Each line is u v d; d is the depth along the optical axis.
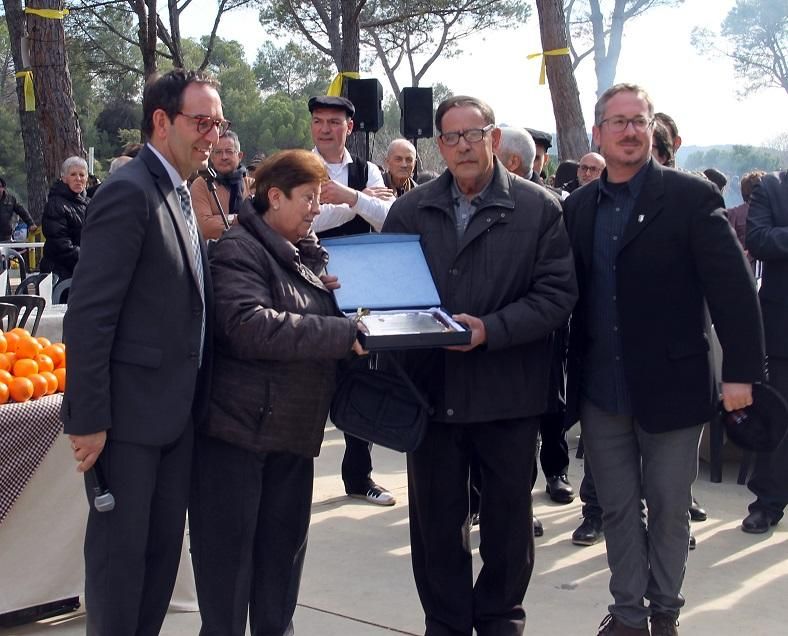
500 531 3.20
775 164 29.64
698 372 3.10
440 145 3.06
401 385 3.07
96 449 2.56
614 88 3.11
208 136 2.66
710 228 3.03
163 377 2.64
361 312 2.87
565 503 5.04
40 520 3.41
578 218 3.23
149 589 2.79
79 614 3.55
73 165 7.54
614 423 3.24
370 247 3.15
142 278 2.60
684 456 3.14
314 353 2.73
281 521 2.98
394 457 5.98
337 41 16.00
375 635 3.48
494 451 3.16
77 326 2.51
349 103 4.55
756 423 3.18
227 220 4.47
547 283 3.05
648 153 3.13
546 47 10.38
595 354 3.23
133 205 2.54
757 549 4.36
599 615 3.65
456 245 3.12
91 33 17.98
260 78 49.34
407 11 17.30
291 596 3.05
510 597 3.24
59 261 7.46
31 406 3.29
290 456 2.97
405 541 4.47
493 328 2.93
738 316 3.06
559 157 10.56
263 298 2.77
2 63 40.22
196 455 2.88
